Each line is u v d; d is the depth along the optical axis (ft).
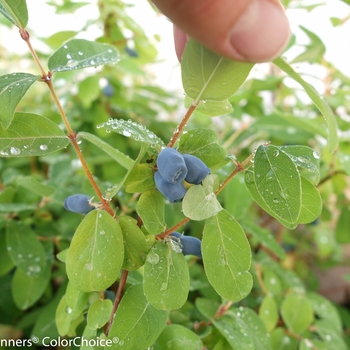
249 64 0.56
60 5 1.61
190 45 0.56
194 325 0.92
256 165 0.63
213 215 0.63
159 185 0.62
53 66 0.71
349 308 2.06
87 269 0.64
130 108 1.84
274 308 1.11
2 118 0.59
